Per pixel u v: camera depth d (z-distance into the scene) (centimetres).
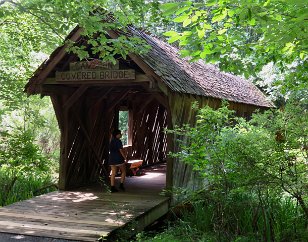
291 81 690
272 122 584
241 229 673
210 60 581
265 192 618
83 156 1077
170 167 905
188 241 661
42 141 1798
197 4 464
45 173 1270
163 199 903
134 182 1138
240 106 1537
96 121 1130
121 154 1007
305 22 439
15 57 1262
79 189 1026
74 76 905
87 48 979
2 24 1116
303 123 560
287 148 565
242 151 582
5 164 1090
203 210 748
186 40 559
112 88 1094
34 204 849
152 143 1544
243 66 647
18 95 1215
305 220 657
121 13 837
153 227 852
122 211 784
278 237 628
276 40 484
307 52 593
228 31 633
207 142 638
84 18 769
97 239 614
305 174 573
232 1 455
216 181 645
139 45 868
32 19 1094
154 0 799
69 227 677
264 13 460
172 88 826
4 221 713
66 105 999
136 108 1377
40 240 621
